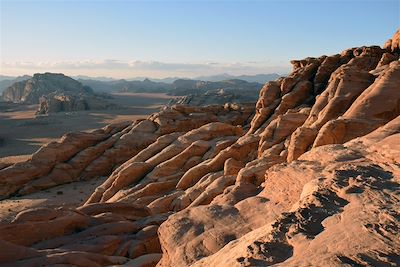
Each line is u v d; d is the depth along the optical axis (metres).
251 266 11.19
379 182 15.25
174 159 44.03
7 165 57.12
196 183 38.59
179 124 62.03
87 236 26.17
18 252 21.08
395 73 33.47
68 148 57.94
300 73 57.75
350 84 37.72
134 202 38.16
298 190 18.92
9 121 154.38
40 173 54.84
